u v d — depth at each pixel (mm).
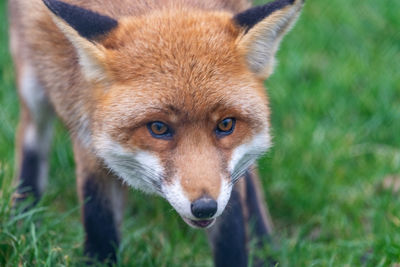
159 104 7004
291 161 11133
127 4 8211
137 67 7215
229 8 8578
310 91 12570
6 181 9773
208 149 7059
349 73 12906
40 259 8172
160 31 7383
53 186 11023
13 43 10445
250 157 7609
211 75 7148
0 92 12672
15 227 8664
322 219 10273
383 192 10500
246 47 7367
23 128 10586
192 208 6785
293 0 7363
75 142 8641
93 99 7625
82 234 9508
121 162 7500
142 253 9359
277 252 9359
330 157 11195
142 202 10664
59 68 8430
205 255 9961
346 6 14875
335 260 9273
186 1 8180
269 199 10867
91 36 7328
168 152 7082
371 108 12258
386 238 9164
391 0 14820
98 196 8695
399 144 11531
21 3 9438
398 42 13984
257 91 7469
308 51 13805
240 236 8484
